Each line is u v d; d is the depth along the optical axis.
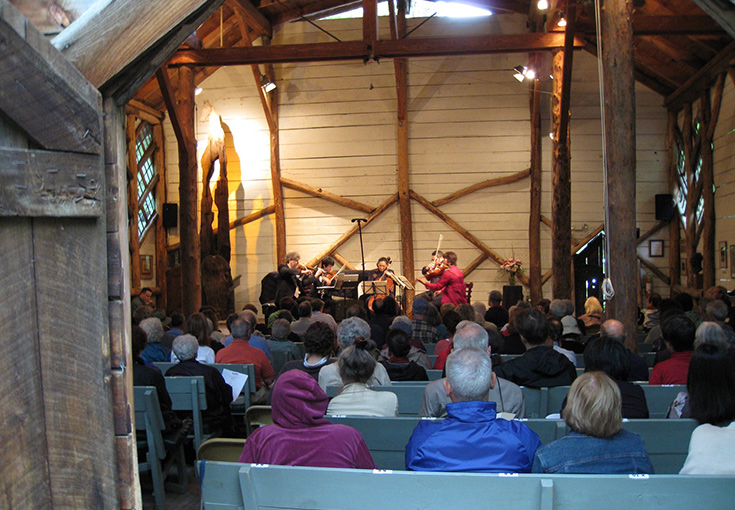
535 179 12.47
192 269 9.48
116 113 1.61
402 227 12.91
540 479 1.71
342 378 2.89
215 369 3.89
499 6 12.47
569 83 9.66
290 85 13.13
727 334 4.13
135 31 1.54
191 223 9.55
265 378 4.52
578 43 9.85
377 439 2.60
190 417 3.88
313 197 13.19
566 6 9.14
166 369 4.41
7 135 1.37
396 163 13.01
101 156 1.51
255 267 13.28
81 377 1.50
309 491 1.81
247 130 13.22
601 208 12.73
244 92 13.17
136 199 12.12
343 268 12.16
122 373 1.53
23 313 1.43
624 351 2.91
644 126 12.74
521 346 4.80
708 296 6.27
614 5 5.86
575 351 5.11
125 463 1.54
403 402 3.38
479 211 12.91
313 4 12.76
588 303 6.86
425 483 1.74
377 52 10.06
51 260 1.47
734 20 2.52
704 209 11.09
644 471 1.95
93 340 1.51
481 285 12.93
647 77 12.40
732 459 2.01
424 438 2.07
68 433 1.49
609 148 5.84
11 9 1.32
